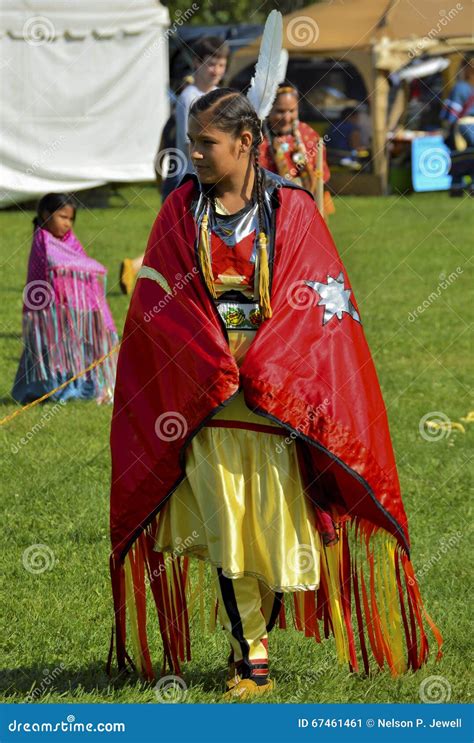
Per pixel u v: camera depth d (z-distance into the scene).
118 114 24.70
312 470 5.07
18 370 10.73
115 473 5.14
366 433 4.98
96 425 9.79
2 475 8.45
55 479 8.35
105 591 6.48
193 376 4.89
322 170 9.62
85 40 24.00
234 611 5.05
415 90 29.77
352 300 5.12
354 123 27.02
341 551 5.34
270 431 4.97
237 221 4.99
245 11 34.66
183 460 4.97
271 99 5.70
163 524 5.20
